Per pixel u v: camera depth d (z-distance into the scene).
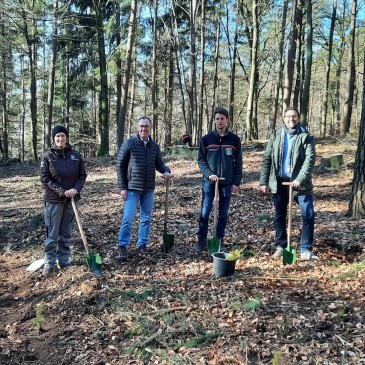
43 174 5.53
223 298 4.55
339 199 8.91
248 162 14.63
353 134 19.20
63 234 5.85
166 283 5.06
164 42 25.23
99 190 11.66
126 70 16.08
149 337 3.93
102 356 3.79
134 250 6.27
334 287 4.61
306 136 5.37
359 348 3.47
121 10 21.30
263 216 7.79
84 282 5.14
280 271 5.21
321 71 34.00
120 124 16.27
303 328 3.84
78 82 26.59
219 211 6.02
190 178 12.38
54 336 4.18
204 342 3.79
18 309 4.88
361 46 26.27
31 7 13.60
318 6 22.36
